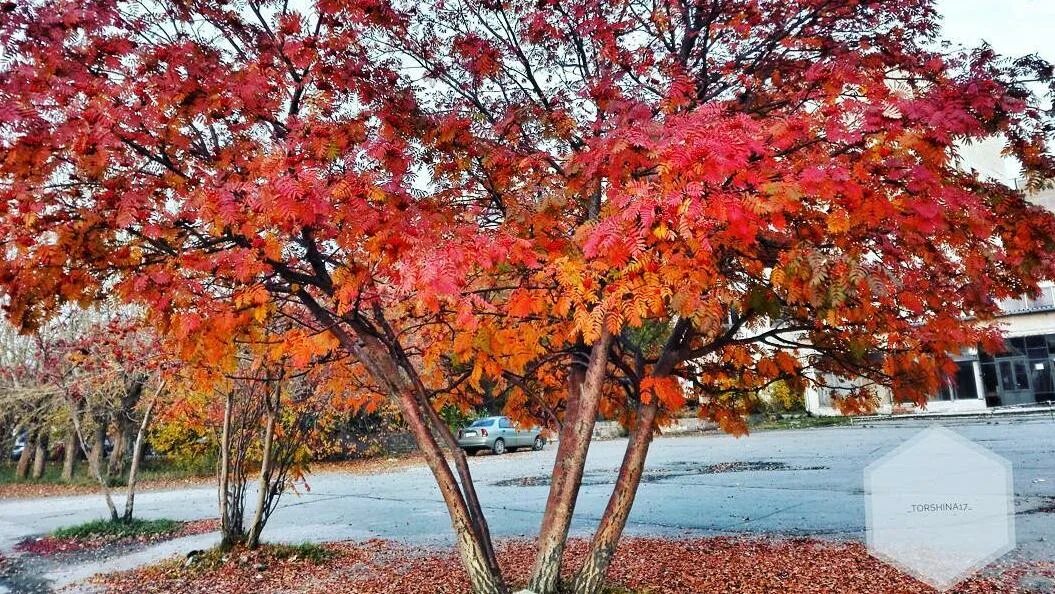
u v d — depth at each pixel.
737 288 4.49
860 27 4.86
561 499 4.46
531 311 3.63
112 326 8.59
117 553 8.34
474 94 5.34
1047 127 4.00
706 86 4.97
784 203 2.87
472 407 6.04
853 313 4.18
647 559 6.38
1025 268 3.94
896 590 5.19
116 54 3.84
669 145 2.95
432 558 7.18
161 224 3.77
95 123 3.52
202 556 7.37
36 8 3.70
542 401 5.32
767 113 4.66
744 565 6.05
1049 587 5.15
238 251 3.67
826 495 10.09
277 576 6.63
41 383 14.01
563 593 4.43
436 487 14.66
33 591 6.67
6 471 22.27
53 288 3.76
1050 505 8.29
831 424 26.70
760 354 5.41
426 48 5.16
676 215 2.97
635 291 3.26
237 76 3.99
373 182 3.65
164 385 9.40
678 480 12.88
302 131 3.92
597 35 4.72
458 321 3.54
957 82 3.53
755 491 10.87
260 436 8.65
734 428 5.43
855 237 3.70
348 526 9.82
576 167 3.75
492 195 5.00
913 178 3.02
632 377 5.03
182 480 18.56
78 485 18.19
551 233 4.25
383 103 4.56
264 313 3.81
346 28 4.60
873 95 3.45
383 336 4.69
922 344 4.47
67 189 3.81
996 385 29.28
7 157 3.43
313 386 7.56
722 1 4.82
